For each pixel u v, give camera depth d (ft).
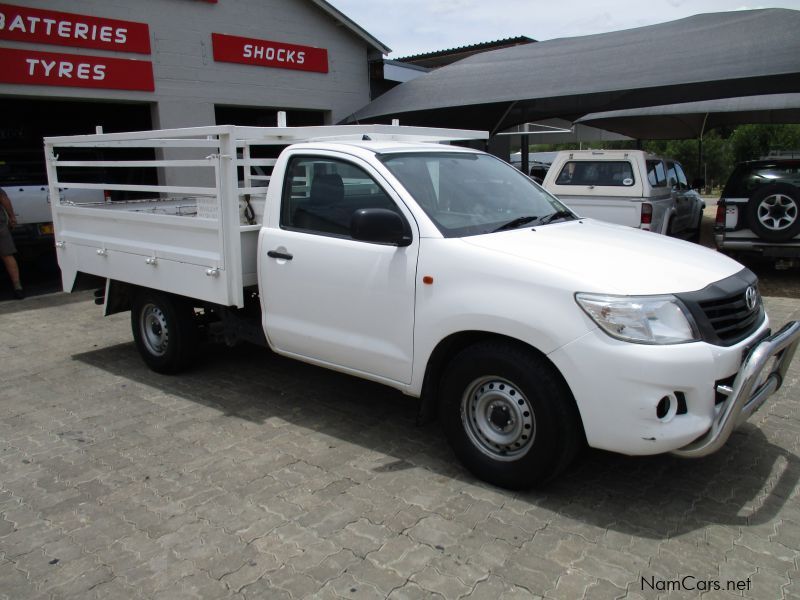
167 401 17.37
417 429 15.34
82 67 34.32
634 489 12.36
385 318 13.41
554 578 9.85
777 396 16.76
